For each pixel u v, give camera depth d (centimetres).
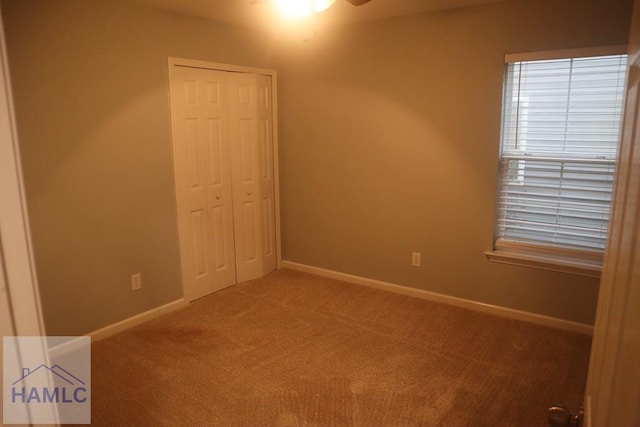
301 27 381
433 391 247
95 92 287
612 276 88
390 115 365
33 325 68
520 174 326
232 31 370
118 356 285
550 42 294
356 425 220
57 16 263
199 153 360
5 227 63
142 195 324
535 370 266
